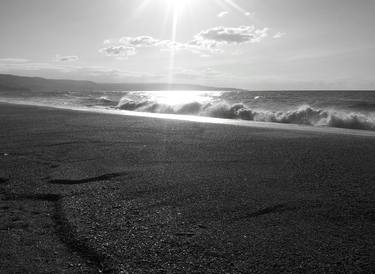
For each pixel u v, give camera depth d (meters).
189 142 7.68
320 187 4.41
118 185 4.45
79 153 6.35
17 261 2.54
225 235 3.03
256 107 19.31
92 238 2.92
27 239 2.90
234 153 6.52
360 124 12.81
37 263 2.52
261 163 5.73
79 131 9.14
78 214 3.45
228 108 17.88
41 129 9.41
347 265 2.55
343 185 4.48
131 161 5.78
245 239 2.96
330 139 8.22
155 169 5.26
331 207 3.71
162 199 3.94
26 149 6.64
